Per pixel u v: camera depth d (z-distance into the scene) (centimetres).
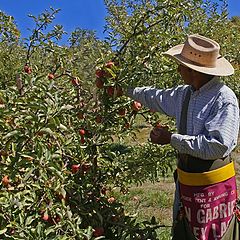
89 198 359
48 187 294
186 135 309
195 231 311
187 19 367
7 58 523
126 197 613
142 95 343
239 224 320
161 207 619
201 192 307
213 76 307
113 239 359
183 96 325
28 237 270
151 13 352
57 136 294
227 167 308
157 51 354
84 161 351
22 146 277
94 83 364
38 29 441
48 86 296
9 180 285
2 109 282
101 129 352
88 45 441
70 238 294
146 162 387
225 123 294
